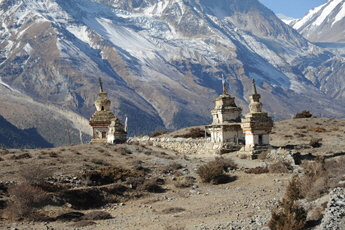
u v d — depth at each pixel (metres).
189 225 26.98
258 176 40.62
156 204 33.94
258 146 50.56
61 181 37.41
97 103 67.69
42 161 43.19
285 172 41.66
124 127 69.81
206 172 40.34
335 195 24.06
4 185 34.12
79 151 50.97
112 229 27.11
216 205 32.16
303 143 61.72
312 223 22.27
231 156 51.12
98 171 39.69
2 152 54.22
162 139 64.31
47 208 31.16
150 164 45.88
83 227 27.89
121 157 48.94
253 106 52.00
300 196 29.42
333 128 74.56
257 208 29.61
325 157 49.22
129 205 34.12
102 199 34.81
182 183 39.31
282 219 22.33
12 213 29.47
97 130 65.94
